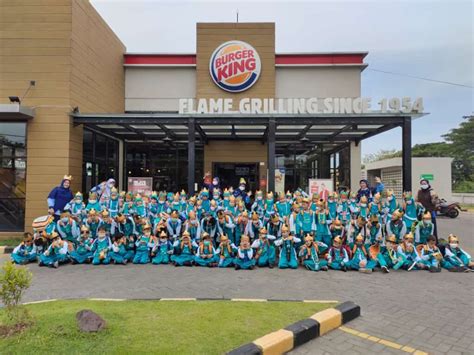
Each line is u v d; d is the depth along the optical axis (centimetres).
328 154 1566
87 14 1130
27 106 1011
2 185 1019
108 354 299
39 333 329
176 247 723
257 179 1436
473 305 485
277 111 1020
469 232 1282
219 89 1426
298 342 354
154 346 317
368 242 726
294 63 1454
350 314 425
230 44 1418
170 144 1480
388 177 3300
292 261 698
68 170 1009
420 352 346
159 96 1495
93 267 696
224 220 769
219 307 434
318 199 816
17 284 356
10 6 1027
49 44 1020
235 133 1306
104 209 793
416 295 528
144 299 479
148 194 972
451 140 4184
